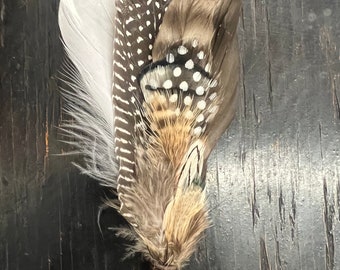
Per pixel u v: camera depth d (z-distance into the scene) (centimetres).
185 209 21
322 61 25
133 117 21
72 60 22
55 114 24
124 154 21
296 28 25
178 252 21
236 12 21
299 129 25
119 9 21
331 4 25
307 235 24
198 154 21
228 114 22
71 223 24
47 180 24
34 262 24
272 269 24
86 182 24
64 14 22
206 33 21
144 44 21
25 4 25
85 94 22
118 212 23
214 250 24
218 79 21
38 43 25
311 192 24
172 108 21
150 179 21
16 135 24
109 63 21
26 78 25
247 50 25
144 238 21
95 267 24
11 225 24
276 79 25
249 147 25
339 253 24
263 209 24
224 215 24
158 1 21
